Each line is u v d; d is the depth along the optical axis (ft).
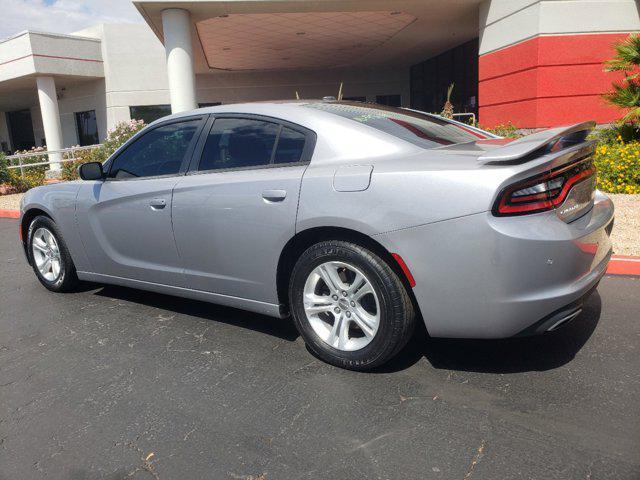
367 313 9.45
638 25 32.96
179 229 11.60
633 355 9.75
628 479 6.52
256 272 10.59
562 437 7.43
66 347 11.56
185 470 7.20
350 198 9.00
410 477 6.80
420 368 9.69
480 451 7.23
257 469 7.14
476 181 8.01
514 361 9.76
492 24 38.27
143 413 8.70
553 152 8.33
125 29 70.38
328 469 7.06
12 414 8.91
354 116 10.62
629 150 25.08
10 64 66.54
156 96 72.74
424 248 8.38
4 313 14.02
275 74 75.31
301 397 8.94
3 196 44.75
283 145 10.52
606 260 9.53
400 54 65.26
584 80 33.37
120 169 13.24
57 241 14.71
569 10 32.65
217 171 11.28
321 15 43.68
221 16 42.42
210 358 10.62
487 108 39.91
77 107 76.23
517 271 7.94
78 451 7.76
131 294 15.05
